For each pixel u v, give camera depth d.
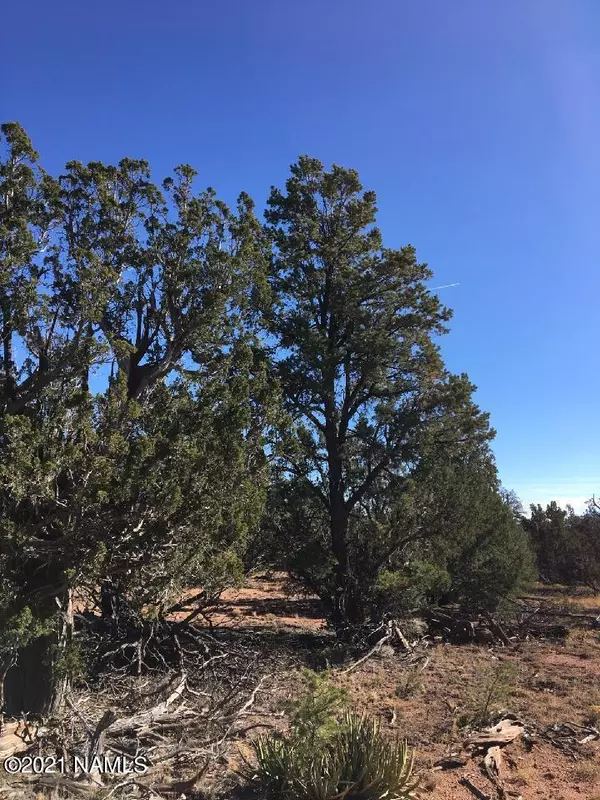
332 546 18.73
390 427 19.12
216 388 9.28
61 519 8.17
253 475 10.09
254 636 16.67
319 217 19.95
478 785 7.13
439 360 18.97
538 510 41.34
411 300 19.25
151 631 11.41
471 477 19.81
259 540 16.48
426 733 9.09
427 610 19.47
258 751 6.89
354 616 17.86
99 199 9.12
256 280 10.50
